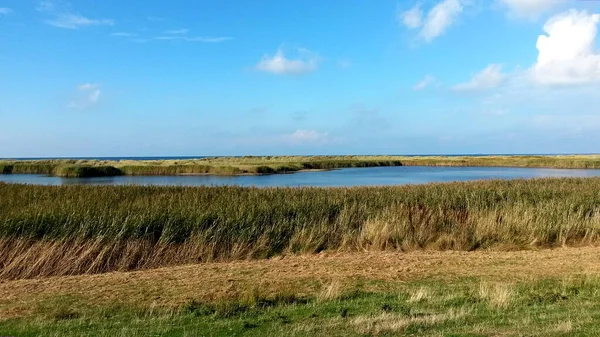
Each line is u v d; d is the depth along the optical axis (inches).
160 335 229.8
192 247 504.4
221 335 227.1
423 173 2539.4
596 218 600.7
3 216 511.2
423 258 463.8
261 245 523.5
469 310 259.0
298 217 597.0
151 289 335.6
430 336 214.4
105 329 240.8
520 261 436.8
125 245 490.0
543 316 243.9
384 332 222.5
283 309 275.0
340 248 539.8
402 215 611.8
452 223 598.5
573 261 429.7
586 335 210.1
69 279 390.0
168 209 573.0
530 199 715.4
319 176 2262.6
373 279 363.3
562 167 3201.3
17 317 268.5
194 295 314.2
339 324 238.7
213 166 2488.9
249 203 631.2
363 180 1908.2
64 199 637.9
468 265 419.8
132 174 2297.0
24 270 434.3
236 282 355.6
